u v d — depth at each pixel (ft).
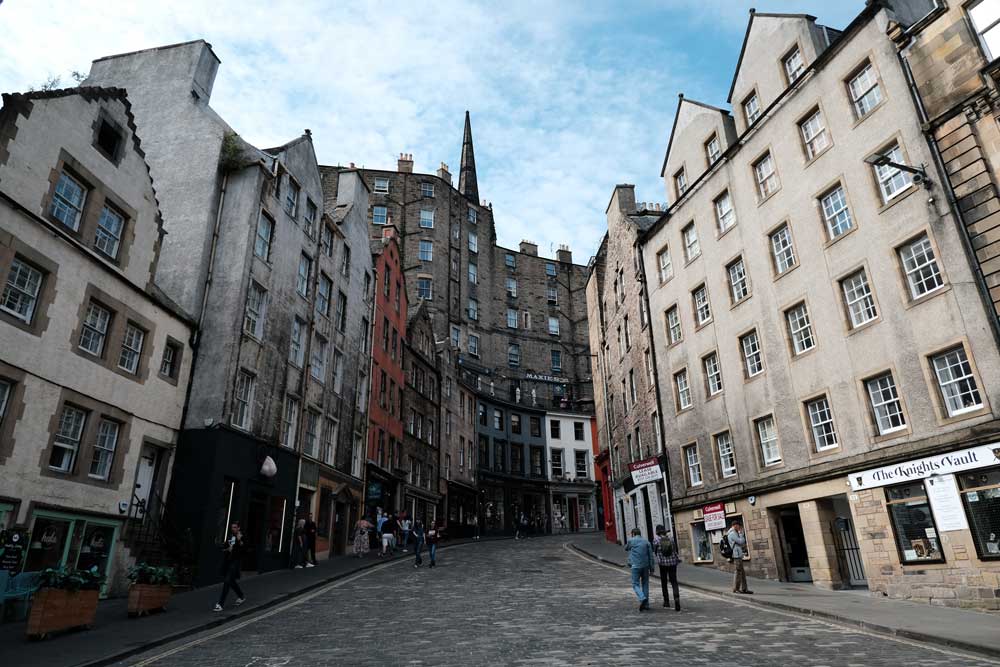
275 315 73.20
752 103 73.46
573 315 231.71
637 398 99.66
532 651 28.40
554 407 209.46
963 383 46.50
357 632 34.60
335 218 97.91
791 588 54.34
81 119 49.70
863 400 53.88
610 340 120.98
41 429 43.86
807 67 64.44
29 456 42.75
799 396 61.05
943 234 48.47
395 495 114.93
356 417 98.43
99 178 51.44
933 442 47.14
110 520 50.14
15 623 37.60
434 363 148.25
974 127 47.44
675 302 84.12
